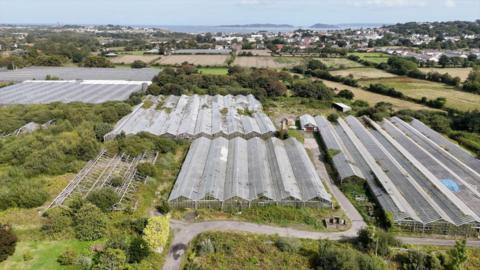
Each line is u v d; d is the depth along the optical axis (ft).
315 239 180.14
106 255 151.33
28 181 219.61
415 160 269.64
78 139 277.23
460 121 374.02
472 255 168.35
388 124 365.40
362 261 150.82
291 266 158.61
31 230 178.50
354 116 409.90
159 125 330.34
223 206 204.44
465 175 252.62
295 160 262.47
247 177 234.58
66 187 216.95
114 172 239.30
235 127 325.42
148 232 164.66
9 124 309.63
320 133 336.29
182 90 480.64
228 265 157.48
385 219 192.24
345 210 208.74
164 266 159.33
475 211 201.98
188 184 217.36
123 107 363.35
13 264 155.53
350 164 251.19
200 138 298.97
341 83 599.98
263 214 199.41
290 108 444.14
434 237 184.75
